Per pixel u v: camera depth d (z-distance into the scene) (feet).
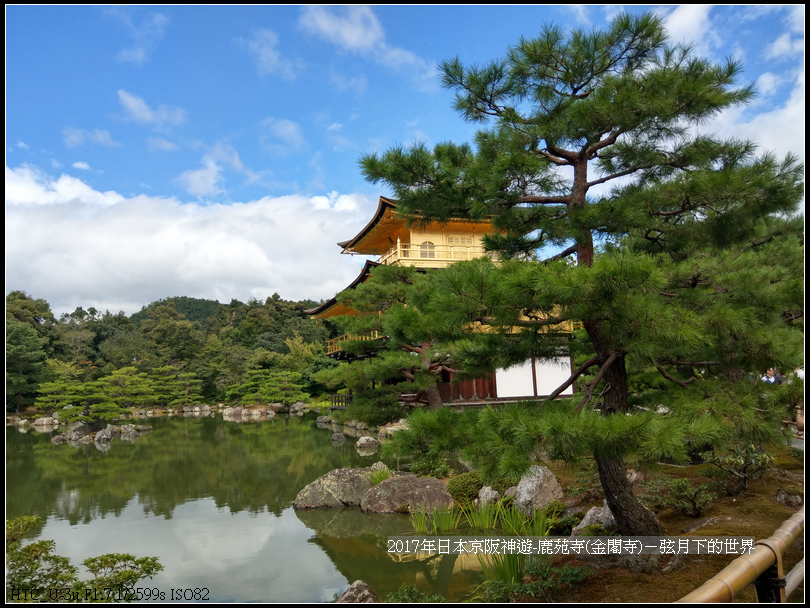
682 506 28.14
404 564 31.45
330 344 124.88
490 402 78.02
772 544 14.25
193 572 31.63
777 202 22.72
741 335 21.56
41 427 136.67
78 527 42.60
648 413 18.69
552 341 25.68
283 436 102.22
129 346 217.15
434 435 21.95
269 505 48.47
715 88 22.41
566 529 31.65
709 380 24.39
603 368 22.24
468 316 20.13
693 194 22.09
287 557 33.99
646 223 22.90
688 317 19.77
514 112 23.94
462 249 91.81
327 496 46.88
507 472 17.58
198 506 48.96
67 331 213.46
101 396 136.56
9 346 148.97
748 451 29.01
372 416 57.72
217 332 311.88
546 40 22.62
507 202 24.27
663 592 19.45
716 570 20.85
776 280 31.53
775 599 14.14
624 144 25.43
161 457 79.92
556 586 21.68
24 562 22.02
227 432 114.21
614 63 23.57
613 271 17.33
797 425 33.96
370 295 59.06
